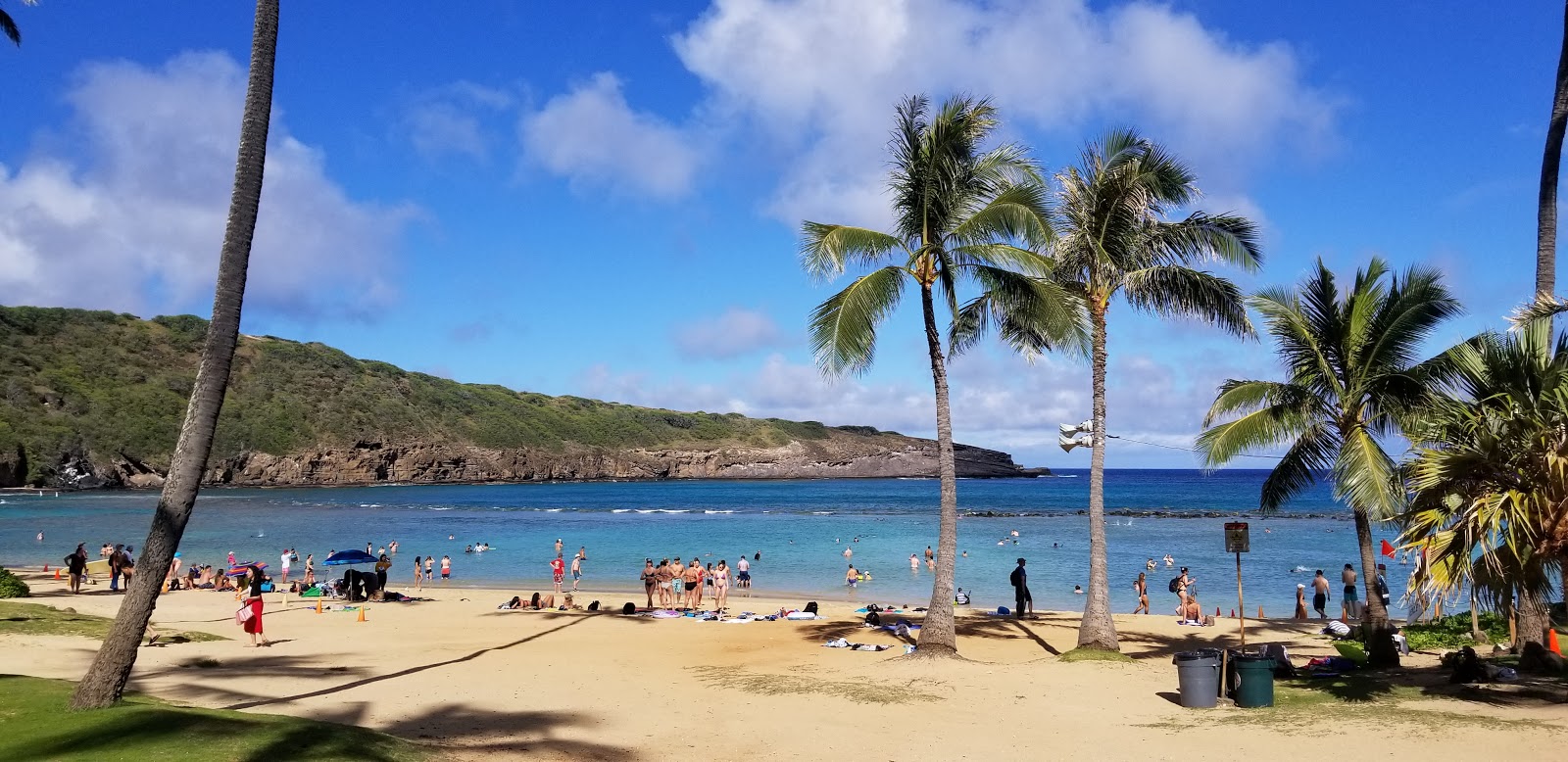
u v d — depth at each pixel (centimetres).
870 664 1828
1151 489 17038
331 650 1973
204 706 1250
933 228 1880
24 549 5666
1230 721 1216
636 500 12950
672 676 1681
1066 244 1812
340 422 16350
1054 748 1113
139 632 1030
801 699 1434
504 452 18712
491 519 8981
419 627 2464
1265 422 1733
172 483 1059
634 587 4084
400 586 4019
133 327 15700
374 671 1677
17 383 13125
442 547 6141
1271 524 8088
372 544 6284
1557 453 1006
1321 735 1100
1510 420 1041
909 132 1861
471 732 1176
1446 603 1127
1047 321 1844
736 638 2269
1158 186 1808
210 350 1077
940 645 1809
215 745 859
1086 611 1867
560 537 6931
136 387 14462
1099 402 1889
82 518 8381
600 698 1438
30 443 12575
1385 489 1539
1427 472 1091
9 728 903
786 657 1942
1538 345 1118
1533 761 939
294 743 891
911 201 1878
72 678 1391
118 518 8388
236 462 14612
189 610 2827
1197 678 1330
